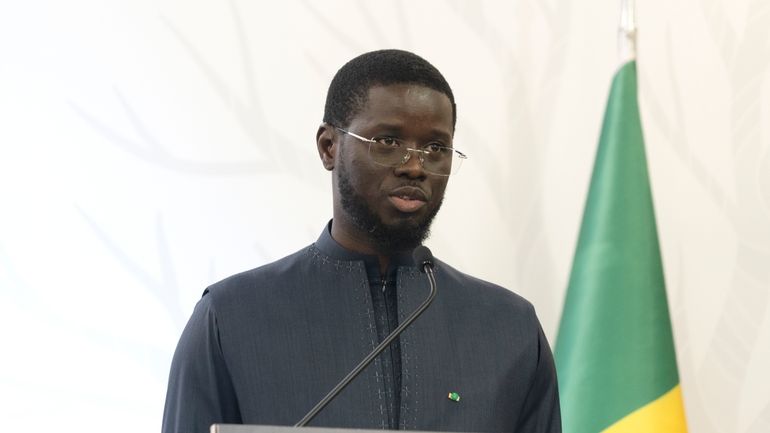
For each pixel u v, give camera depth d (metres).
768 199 9.10
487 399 6.18
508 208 9.11
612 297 8.30
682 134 9.20
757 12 9.33
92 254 8.55
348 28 9.13
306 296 6.33
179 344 6.31
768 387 8.88
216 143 8.81
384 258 6.48
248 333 6.17
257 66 8.95
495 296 6.63
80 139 8.65
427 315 6.36
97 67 8.76
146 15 8.87
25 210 8.52
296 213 8.84
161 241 8.64
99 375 8.42
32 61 8.68
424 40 9.21
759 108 9.21
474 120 9.16
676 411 8.13
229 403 6.14
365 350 6.19
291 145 8.91
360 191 6.10
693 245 9.07
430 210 6.13
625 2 8.83
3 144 8.56
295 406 6.01
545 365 6.57
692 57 9.29
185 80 8.85
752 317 8.97
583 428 8.12
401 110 6.04
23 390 8.32
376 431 4.46
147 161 8.71
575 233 9.12
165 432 6.12
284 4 9.07
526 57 9.29
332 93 6.44
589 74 9.30
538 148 9.20
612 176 8.52
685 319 8.97
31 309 8.41
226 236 8.73
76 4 8.80
